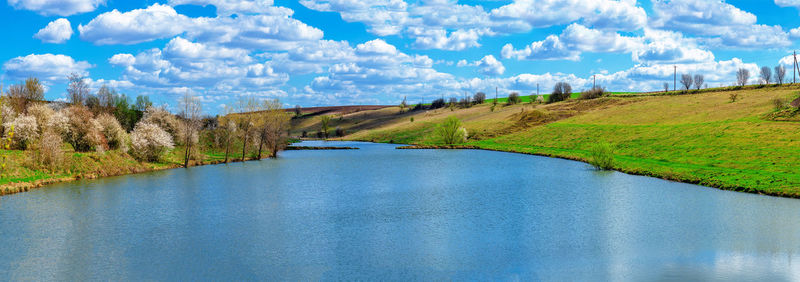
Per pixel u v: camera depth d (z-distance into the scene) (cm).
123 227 3653
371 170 7781
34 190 5312
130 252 3008
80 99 9075
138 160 7719
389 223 3769
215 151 10212
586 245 3075
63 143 6775
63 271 2648
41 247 3109
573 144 10919
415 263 2769
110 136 7450
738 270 2531
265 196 5109
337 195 5172
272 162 9356
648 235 3275
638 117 12681
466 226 3634
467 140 14362
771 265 2600
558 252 2938
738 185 5047
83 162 6606
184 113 8125
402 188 5681
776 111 9106
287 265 2755
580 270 2600
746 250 2880
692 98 14638
